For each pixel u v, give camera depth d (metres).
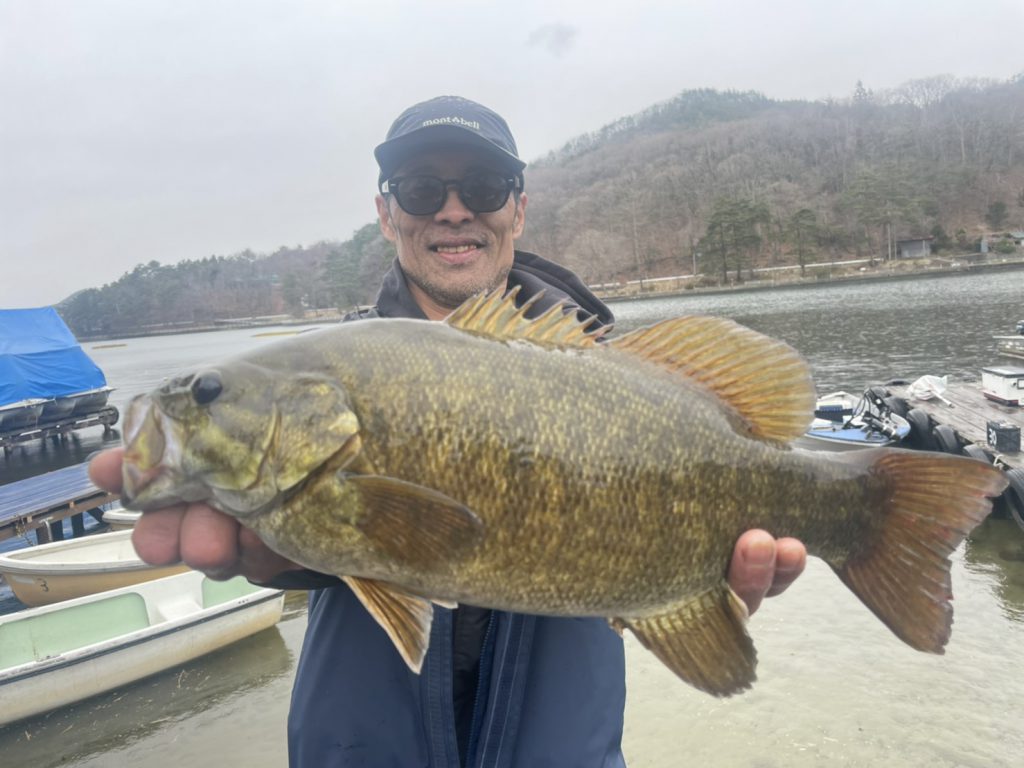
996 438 14.03
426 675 2.89
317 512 2.38
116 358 93.88
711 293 92.56
